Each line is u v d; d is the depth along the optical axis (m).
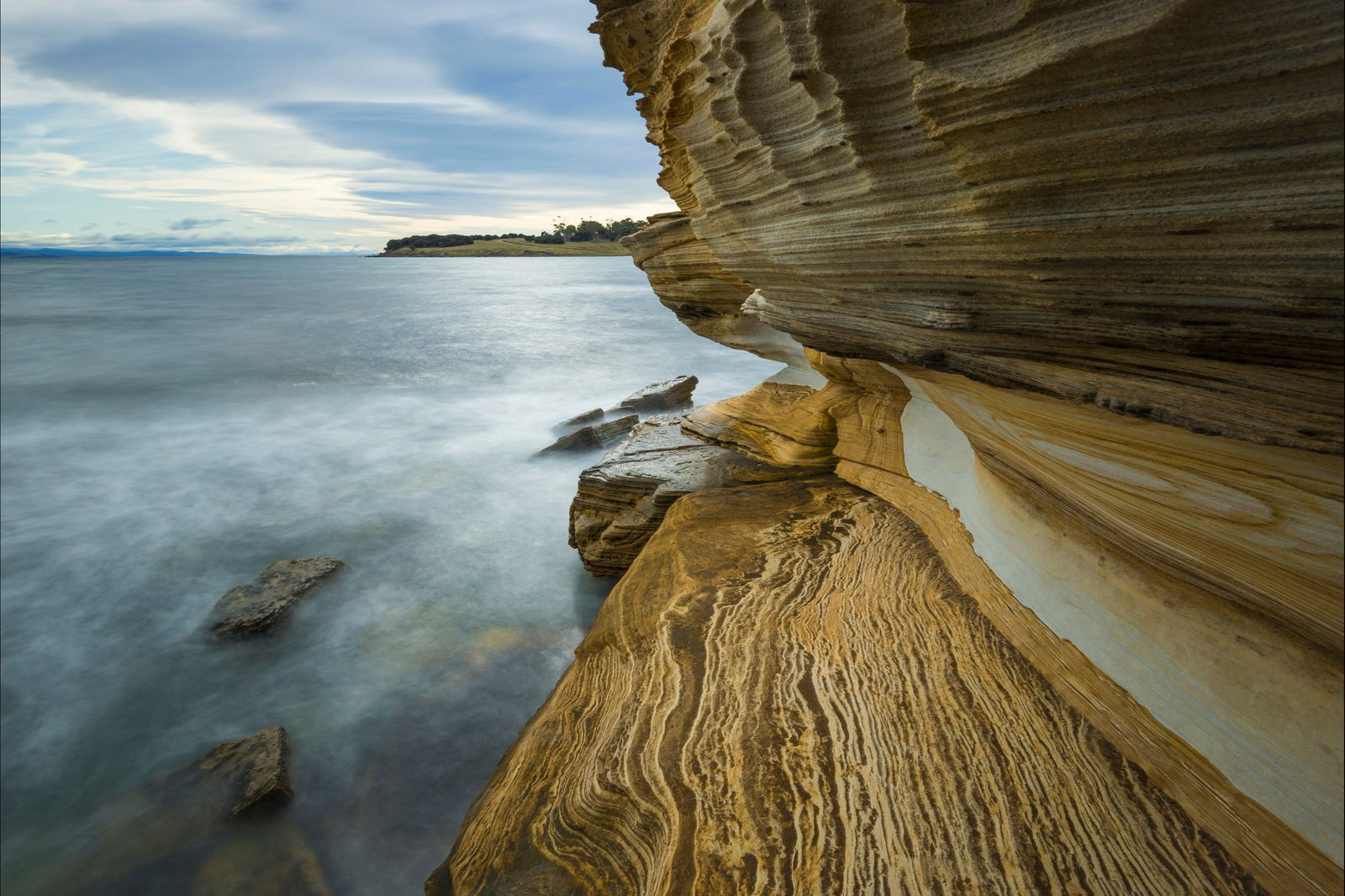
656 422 9.91
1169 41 1.57
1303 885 2.19
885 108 2.48
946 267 2.66
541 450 15.71
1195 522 2.35
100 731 7.10
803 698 3.61
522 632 8.43
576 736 4.09
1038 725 3.17
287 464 15.36
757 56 3.24
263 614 8.42
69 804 6.20
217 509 12.77
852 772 3.08
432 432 17.86
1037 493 3.69
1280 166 1.54
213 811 5.77
